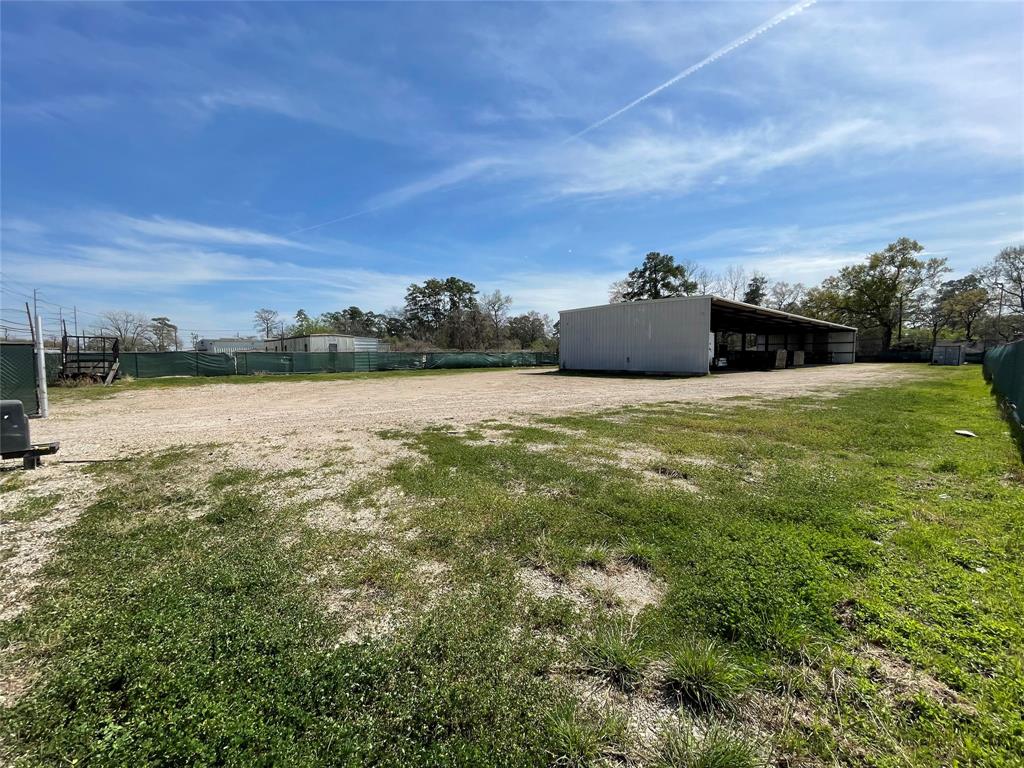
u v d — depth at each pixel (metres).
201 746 1.33
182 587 2.30
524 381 17.17
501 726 1.42
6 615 2.12
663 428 6.55
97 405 10.52
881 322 36.88
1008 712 1.43
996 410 7.85
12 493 3.95
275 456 5.24
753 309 20.48
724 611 1.98
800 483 3.80
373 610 2.13
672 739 1.40
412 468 4.57
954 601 2.04
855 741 1.37
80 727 1.41
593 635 1.90
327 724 1.42
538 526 3.04
